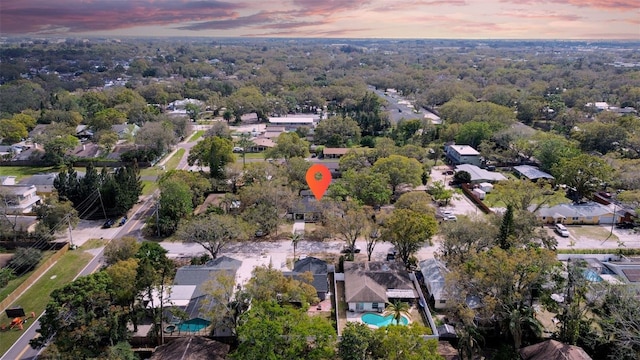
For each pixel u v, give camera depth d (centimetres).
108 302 4728
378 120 15775
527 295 5022
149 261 4978
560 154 10994
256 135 15475
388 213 7688
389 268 6431
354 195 8881
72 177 9000
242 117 19362
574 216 8588
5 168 12062
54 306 4478
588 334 4738
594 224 8638
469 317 4622
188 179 9112
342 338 4203
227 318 5019
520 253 4997
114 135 13075
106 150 12850
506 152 12044
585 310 4975
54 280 6575
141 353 4975
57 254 7200
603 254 7156
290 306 4684
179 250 7481
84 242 7775
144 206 9475
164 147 13088
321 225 8050
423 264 6631
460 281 5050
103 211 8788
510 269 4738
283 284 5025
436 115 19325
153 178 11262
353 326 4244
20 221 8056
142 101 18338
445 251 6769
